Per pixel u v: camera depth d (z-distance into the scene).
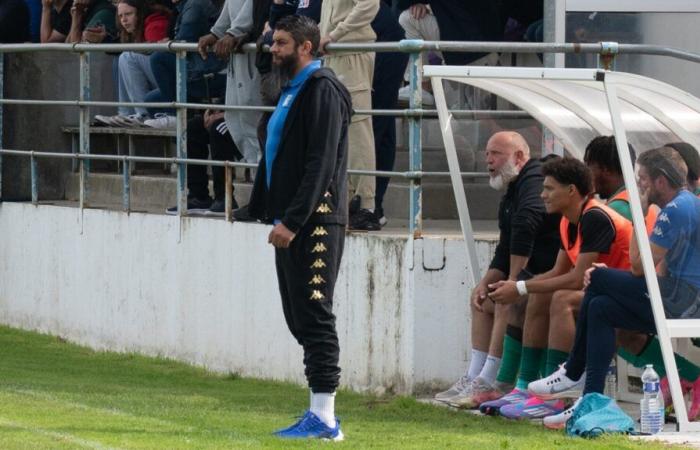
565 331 32.75
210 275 43.81
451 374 36.72
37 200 53.34
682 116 33.16
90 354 47.72
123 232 47.72
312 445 28.16
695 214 30.81
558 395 32.03
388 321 37.22
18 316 54.03
